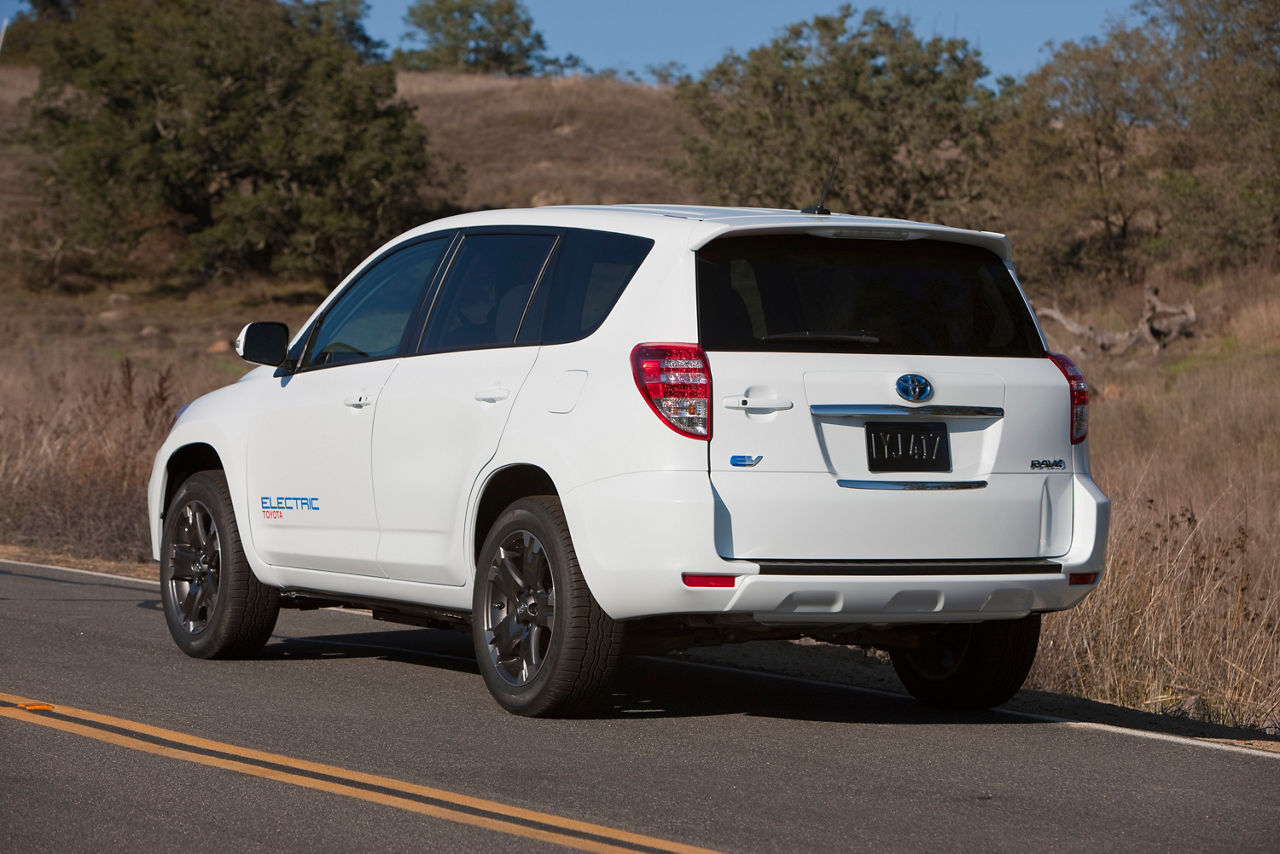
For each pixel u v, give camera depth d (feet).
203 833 20.85
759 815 22.16
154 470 38.27
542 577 28.37
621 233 28.48
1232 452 78.89
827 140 173.78
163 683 32.27
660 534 25.72
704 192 184.65
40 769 24.36
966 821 22.04
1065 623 41.04
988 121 176.14
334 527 32.83
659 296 26.84
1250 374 103.50
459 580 30.12
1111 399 102.12
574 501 26.99
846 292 27.35
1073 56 177.37
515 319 29.66
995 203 177.37
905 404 26.76
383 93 256.93
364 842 20.49
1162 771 25.68
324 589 33.63
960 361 27.61
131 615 42.24
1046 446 28.17
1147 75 174.40
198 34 249.96
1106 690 39.22
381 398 31.68
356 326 33.76
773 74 177.99
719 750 26.71
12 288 247.91
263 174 254.27
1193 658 40.60
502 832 21.04
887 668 38.42
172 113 247.50
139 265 263.49
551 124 345.72
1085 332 134.10
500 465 28.58
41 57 264.72
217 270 251.60
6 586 47.47
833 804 22.91
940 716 30.99
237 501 35.27
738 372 26.11
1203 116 157.48
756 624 26.73
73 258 260.01
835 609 26.30
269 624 35.63
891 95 176.45
